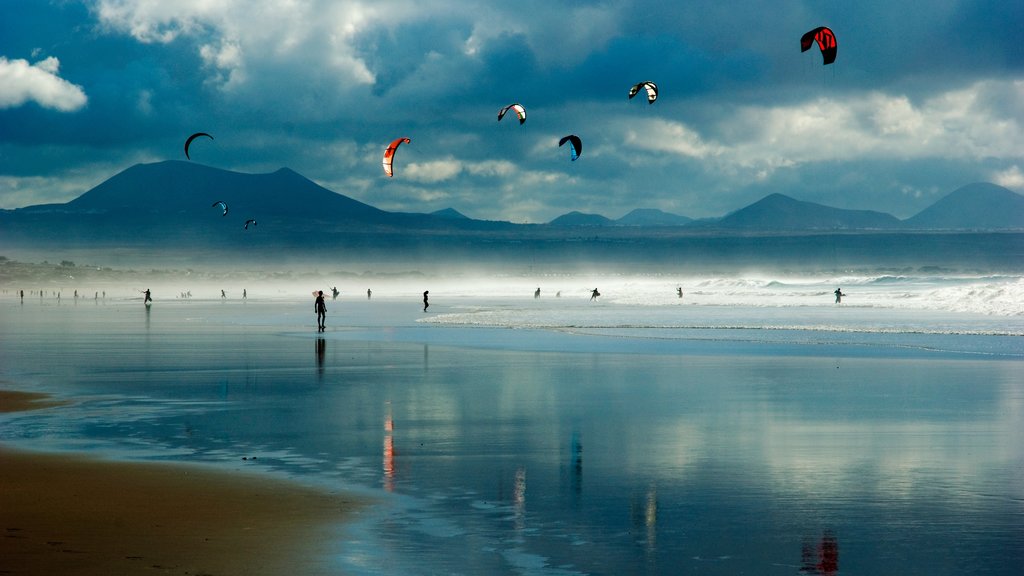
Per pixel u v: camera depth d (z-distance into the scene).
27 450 15.08
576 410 19.33
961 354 31.77
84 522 10.70
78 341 40.06
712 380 24.56
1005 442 15.60
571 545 9.95
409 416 18.59
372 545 9.91
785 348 34.59
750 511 11.27
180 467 13.76
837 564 9.32
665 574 9.07
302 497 11.95
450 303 99.94
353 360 30.48
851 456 14.47
